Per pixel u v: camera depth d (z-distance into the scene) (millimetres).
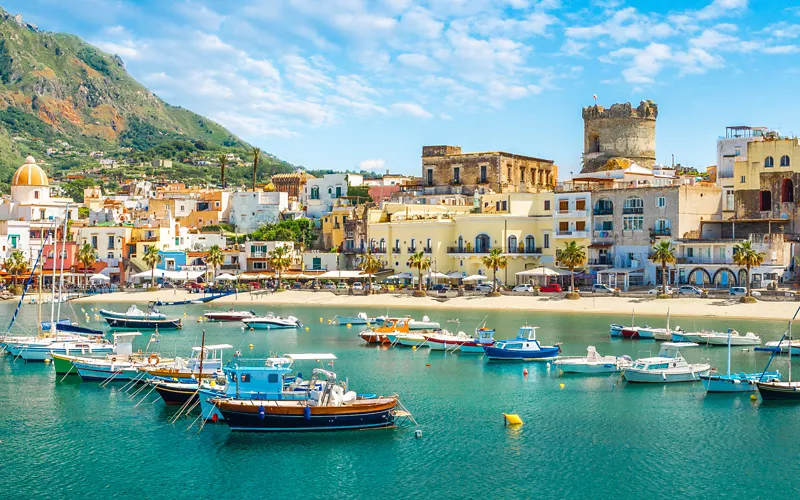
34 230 192125
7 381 82500
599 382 82125
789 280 139625
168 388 72250
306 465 57750
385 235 184250
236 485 54406
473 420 68062
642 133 196750
